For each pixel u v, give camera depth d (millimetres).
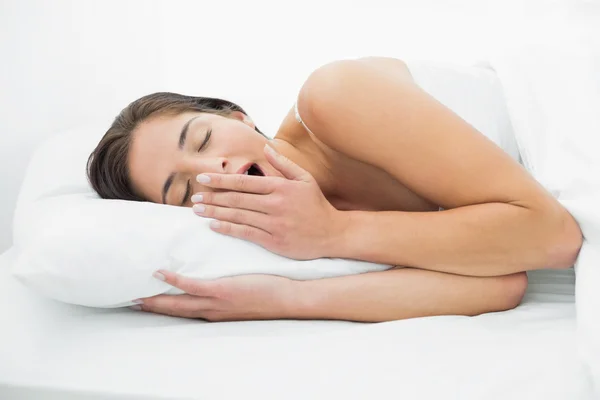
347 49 1911
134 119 1111
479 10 1917
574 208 973
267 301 979
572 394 769
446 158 966
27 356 871
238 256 987
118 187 1122
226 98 1800
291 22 1890
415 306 985
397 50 1913
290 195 984
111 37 1779
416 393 764
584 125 1149
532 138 1209
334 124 1011
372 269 1020
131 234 968
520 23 1777
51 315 976
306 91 1038
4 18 1599
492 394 759
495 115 1325
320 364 829
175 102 1120
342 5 1896
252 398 774
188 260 976
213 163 1015
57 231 967
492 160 966
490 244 965
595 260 927
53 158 1314
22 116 1638
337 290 983
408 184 1021
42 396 824
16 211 1205
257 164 1061
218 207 997
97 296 973
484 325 926
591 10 1573
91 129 1487
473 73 1363
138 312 1041
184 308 994
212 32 1877
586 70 1235
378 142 992
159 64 1861
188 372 827
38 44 1654
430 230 983
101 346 903
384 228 1001
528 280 1151
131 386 808
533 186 965
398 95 996
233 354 866
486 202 972
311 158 1117
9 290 1001
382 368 811
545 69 1268
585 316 846
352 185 1129
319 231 992
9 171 1629
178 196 1065
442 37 1914
